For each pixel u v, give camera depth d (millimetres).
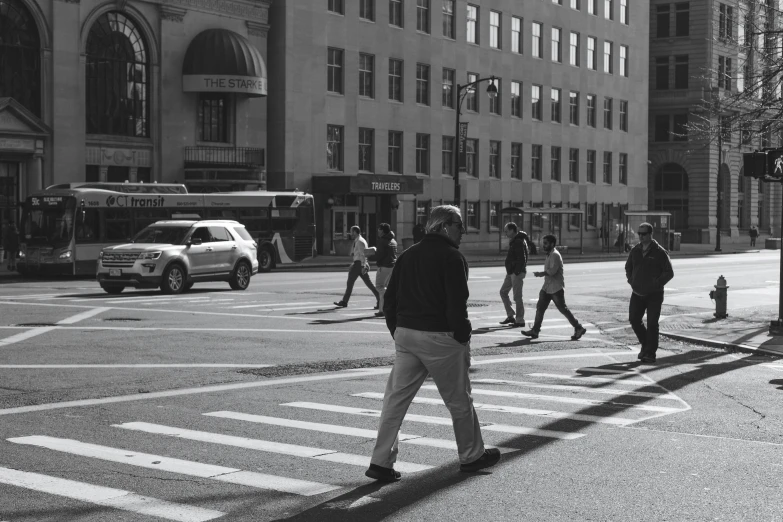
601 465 8352
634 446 9125
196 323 19922
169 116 48000
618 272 43125
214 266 28922
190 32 48875
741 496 7406
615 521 6738
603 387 12727
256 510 6926
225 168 48875
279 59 53719
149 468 8055
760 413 10984
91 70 45062
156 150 47500
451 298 7727
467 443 8047
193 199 39719
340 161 57219
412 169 61469
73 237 36031
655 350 15562
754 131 21969
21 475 7789
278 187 53844
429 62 62594
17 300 24844
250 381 12727
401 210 60344
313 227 44438
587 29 77250
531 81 71312
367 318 21375
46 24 43031
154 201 38438
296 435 9406
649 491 7527
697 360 15883
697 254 68812
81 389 11953
